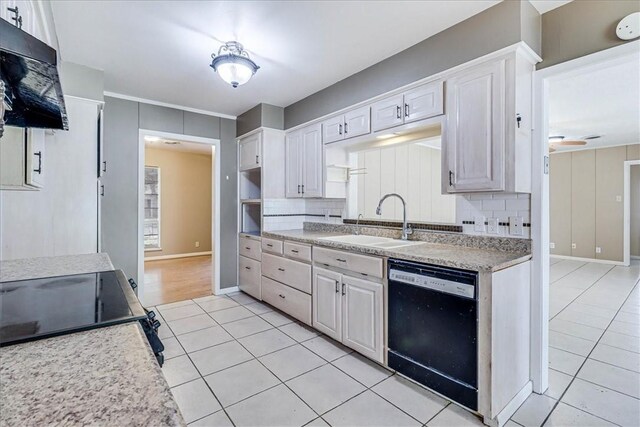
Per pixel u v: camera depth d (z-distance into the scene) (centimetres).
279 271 335
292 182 375
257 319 322
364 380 211
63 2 188
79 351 74
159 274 534
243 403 188
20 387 58
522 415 179
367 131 279
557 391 201
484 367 167
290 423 172
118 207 346
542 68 196
